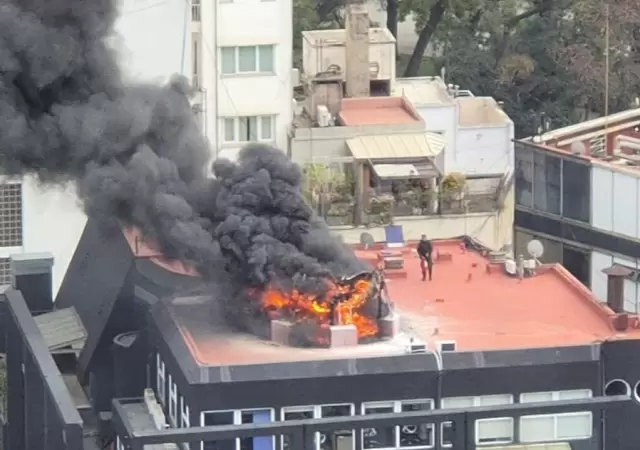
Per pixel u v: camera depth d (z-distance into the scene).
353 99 91.25
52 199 81.69
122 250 69.00
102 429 64.50
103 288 69.69
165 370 62.69
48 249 82.62
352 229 84.75
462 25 110.69
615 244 83.44
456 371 60.69
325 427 57.22
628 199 82.62
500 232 87.00
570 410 59.25
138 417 62.78
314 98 90.94
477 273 70.44
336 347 61.75
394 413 58.41
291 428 57.00
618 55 106.25
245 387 59.44
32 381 64.31
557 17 109.12
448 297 67.94
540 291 68.62
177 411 61.31
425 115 89.69
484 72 109.06
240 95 88.12
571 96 107.50
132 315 67.44
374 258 71.94
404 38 119.19
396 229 73.75
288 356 60.84
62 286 75.50
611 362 62.31
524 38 109.25
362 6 101.25
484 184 87.75
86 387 68.81
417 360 60.62
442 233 86.06
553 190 86.06
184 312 64.19
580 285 68.50
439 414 57.97
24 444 67.62
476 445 59.44
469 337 63.34
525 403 59.09
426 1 107.94
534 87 108.56
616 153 87.75
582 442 60.03
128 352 65.50
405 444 59.78
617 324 64.50
